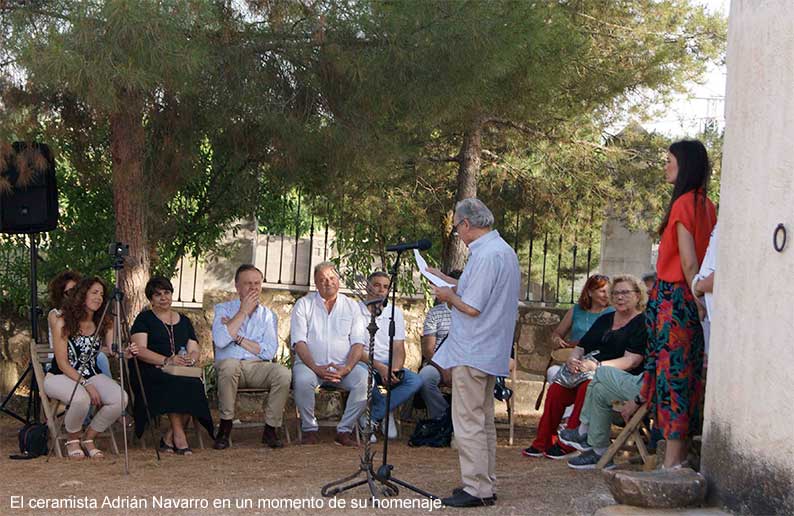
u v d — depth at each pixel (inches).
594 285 322.0
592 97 382.0
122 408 258.2
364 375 314.0
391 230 419.2
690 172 199.6
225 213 382.6
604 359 288.4
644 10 402.3
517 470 259.0
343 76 296.2
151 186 319.6
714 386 177.3
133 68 254.8
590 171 426.9
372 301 227.3
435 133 398.9
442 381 319.0
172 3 253.9
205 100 301.0
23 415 363.3
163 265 383.6
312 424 317.4
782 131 161.5
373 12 285.0
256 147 323.9
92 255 379.9
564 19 336.2
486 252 207.9
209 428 301.3
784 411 155.8
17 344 380.5
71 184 374.6
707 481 176.4
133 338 299.7
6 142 279.4
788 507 153.4
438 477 247.4
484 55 285.1
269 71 297.3
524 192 446.9
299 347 318.7
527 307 425.4
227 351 313.0
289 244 428.8
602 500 207.3
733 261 173.2
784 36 162.2
